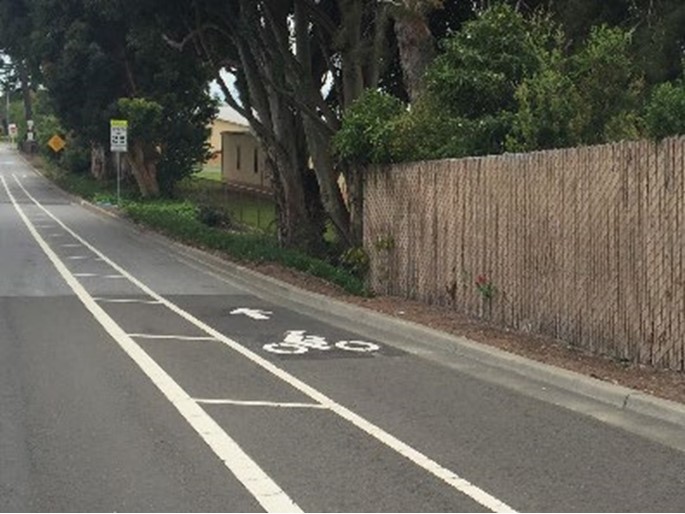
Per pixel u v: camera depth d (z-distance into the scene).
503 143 15.23
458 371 11.27
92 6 37.62
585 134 14.01
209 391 9.88
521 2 18.28
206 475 7.06
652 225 10.42
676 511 6.41
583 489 6.87
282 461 7.45
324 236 24.61
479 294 14.09
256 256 22.27
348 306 15.70
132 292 18.34
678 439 8.29
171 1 22.69
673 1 15.00
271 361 11.70
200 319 15.11
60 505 6.36
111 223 37.22
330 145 19.94
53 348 12.18
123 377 10.49
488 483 6.98
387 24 19.92
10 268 21.95
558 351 11.70
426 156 16.11
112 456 7.50
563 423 8.81
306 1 20.81
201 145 47.75
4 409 8.97
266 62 22.05
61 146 62.41
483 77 15.79
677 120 10.19
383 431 8.41
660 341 10.38
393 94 22.56
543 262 12.49
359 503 6.50
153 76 41.66
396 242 16.77
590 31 15.73
